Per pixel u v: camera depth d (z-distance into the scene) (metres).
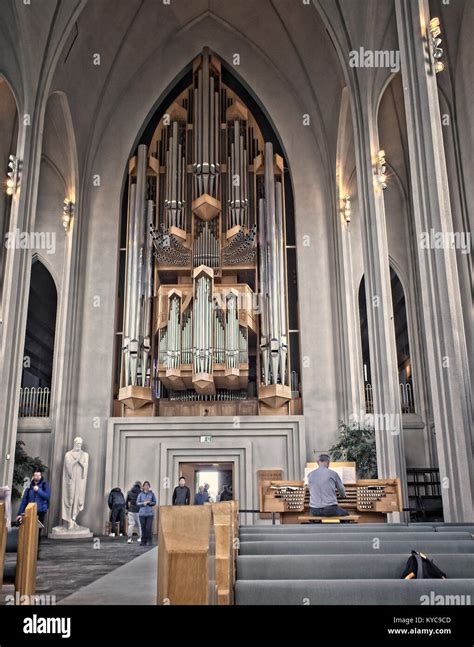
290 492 9.59
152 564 5.90
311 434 16.59
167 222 18.20
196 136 18.92
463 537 4.26
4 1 13.70
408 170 18.48
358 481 9.73
